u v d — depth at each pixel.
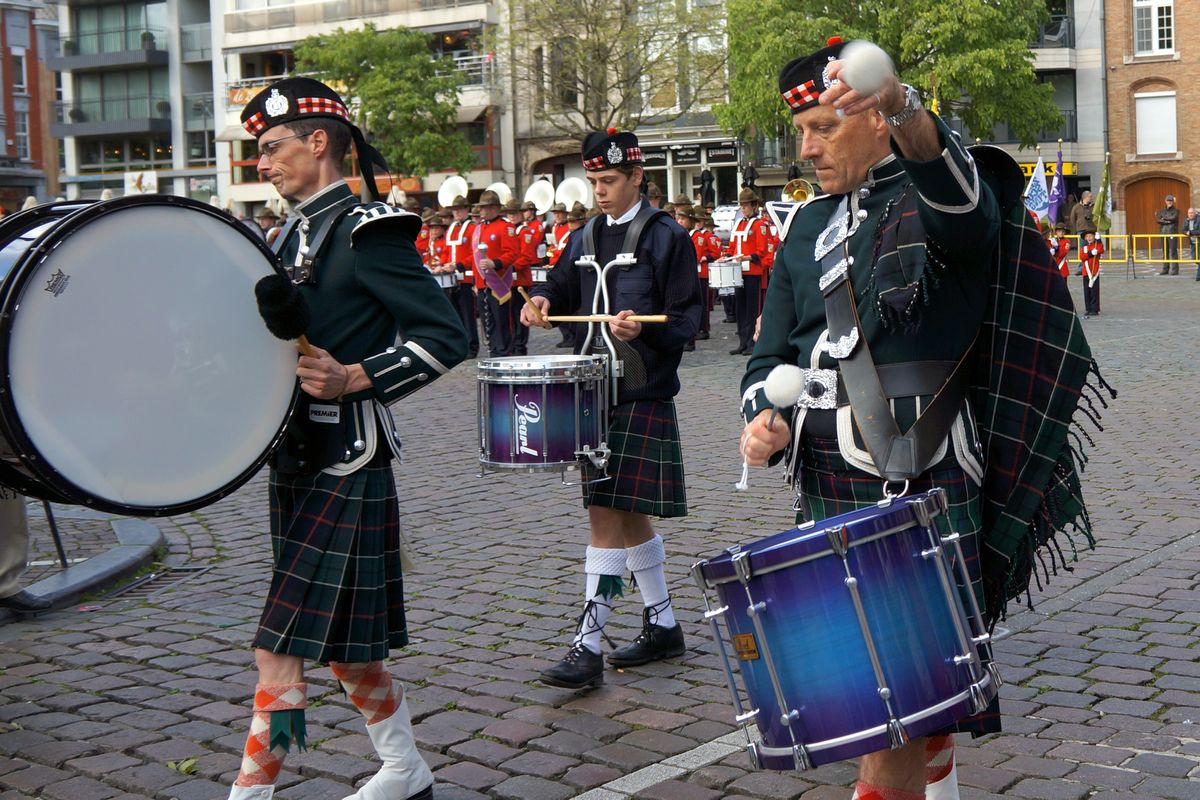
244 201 48.78
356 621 3.54
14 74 50.84
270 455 3.52
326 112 3.65
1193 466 8.93
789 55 32.12
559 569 6.79
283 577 3.52
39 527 7.96
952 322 3.01
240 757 4.38
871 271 3.04
